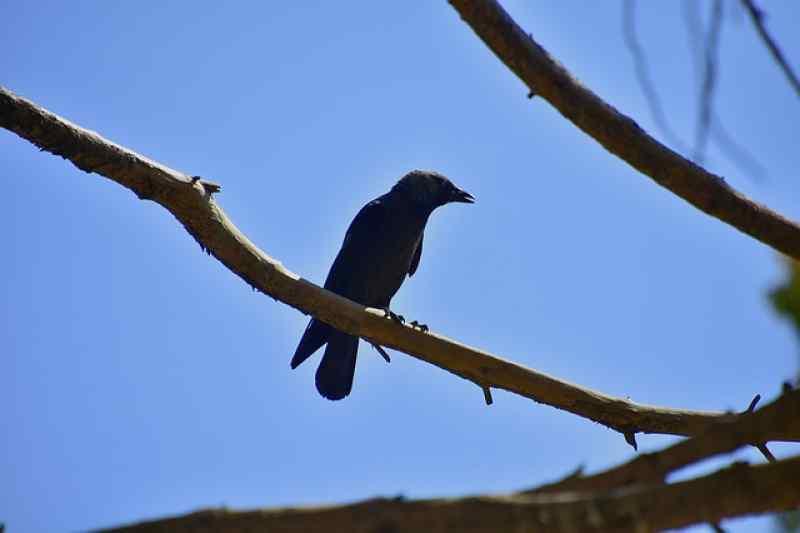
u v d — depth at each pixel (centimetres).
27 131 962
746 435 555
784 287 851
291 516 489
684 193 924
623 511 495
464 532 491
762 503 508
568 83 858
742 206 929
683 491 509
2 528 489
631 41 613
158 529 485
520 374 1131
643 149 896
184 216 1055
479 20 823
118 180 1016
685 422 1117
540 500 496
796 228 936
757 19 585
